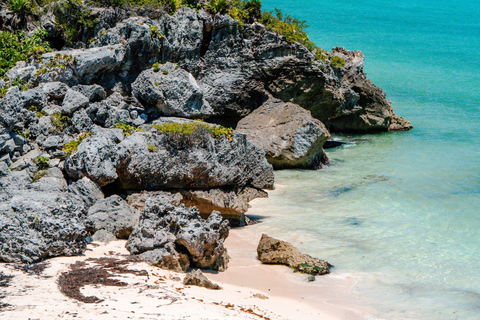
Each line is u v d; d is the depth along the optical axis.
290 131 33.44
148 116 26.66
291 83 37.00
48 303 12.33
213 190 22.98
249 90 35.72
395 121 46.19
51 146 22.38
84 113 23.95
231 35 34.62
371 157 37.06
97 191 20.36
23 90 25.06
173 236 17.83
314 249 21.22
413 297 17.39
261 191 26.23
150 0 32.06
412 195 28.56
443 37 108.88
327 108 40.59
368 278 18.73
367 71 74.81
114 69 29.34
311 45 39.09
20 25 30.95
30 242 15.73
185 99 26.33
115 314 12.09
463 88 64.69
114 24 31.89
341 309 16.14
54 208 16.84
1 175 19.91
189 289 15.52
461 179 31.61
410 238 22.64
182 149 22.28
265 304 15.59
